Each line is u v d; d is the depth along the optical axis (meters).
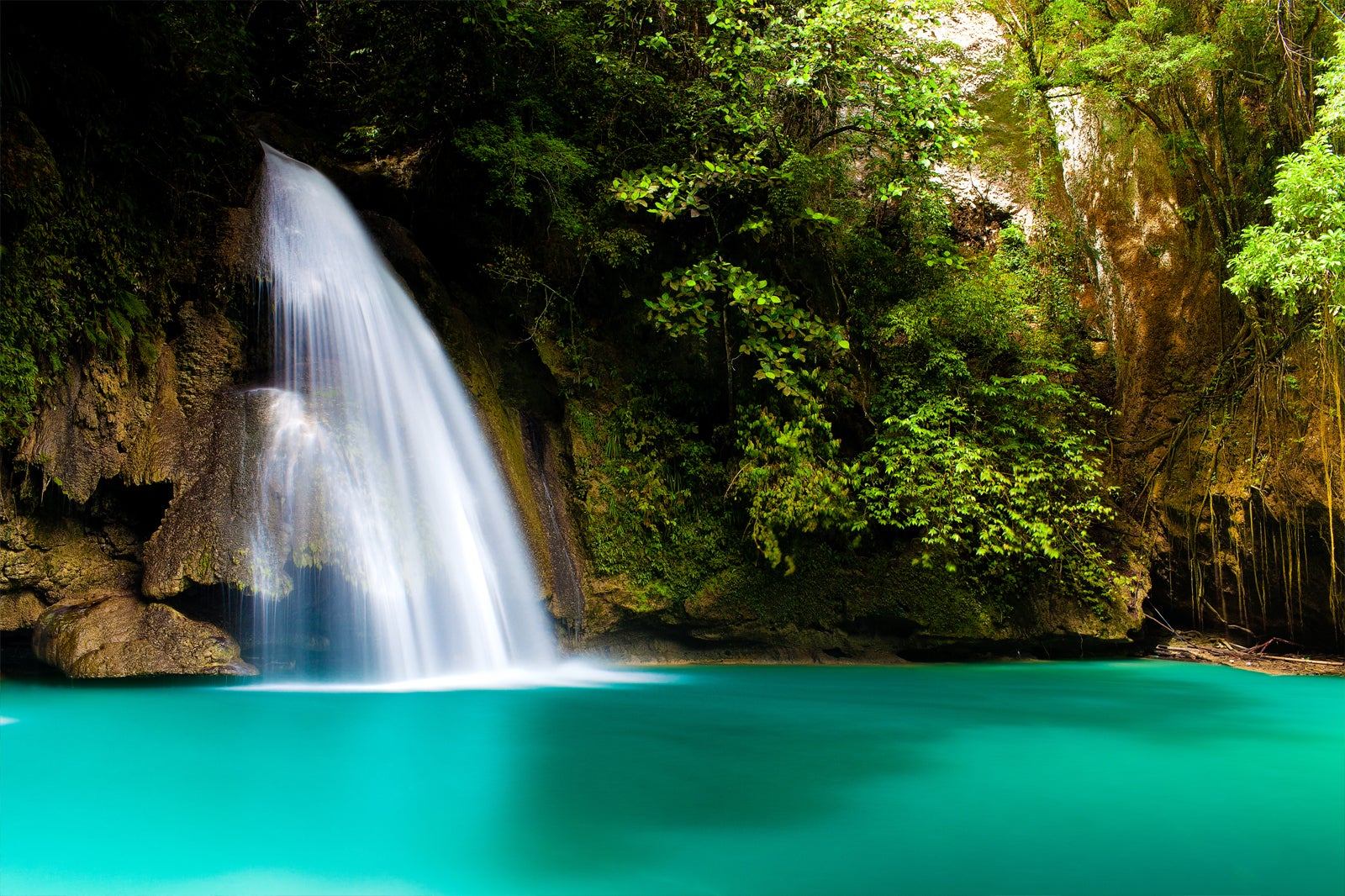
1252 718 7.31
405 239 11.43
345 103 14.33
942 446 12.65
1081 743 6.08
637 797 4.41
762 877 3.33
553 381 11.59
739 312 12.24
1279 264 10.64
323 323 9.59
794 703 7.80
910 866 3.49
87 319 7.95
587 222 11.57
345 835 3.71
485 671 9.09
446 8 11.20
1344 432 11.73
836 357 13.02
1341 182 10.23
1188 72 13.17
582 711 6.89
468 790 4.44
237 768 4.74
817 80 13.18
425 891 3.11
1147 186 14.38
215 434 8.25
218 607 7.82
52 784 4.40
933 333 13.25
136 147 8.59
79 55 8.14
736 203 12.59
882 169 13.85
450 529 9.26
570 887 3.19
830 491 12.05
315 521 7.96
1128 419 14.28
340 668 8.01
